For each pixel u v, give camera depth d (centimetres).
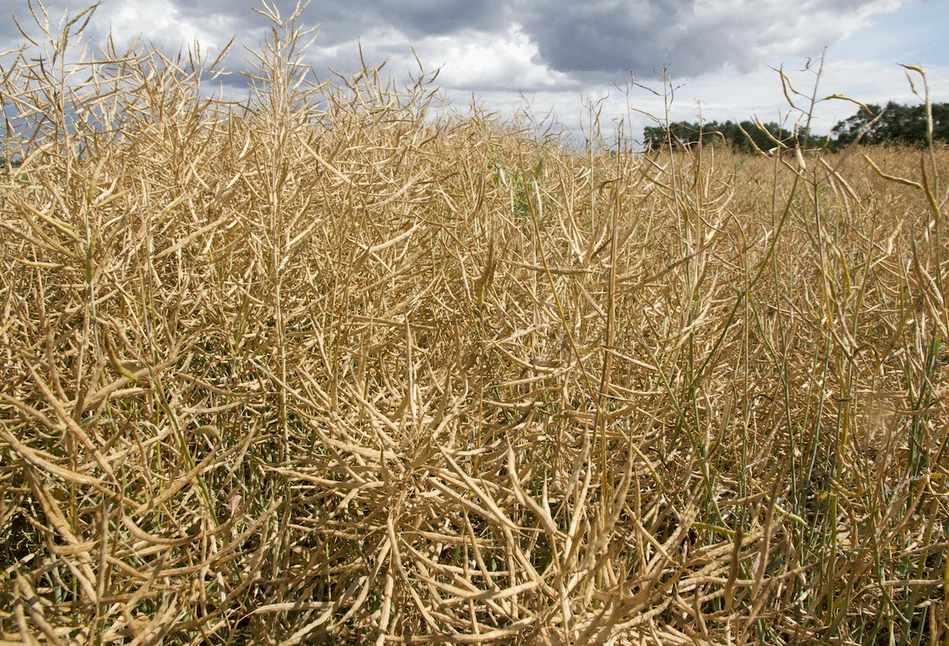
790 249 236
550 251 210
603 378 138
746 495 166
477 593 113
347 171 202
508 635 114
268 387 173
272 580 136
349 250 192
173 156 183
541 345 192
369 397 168
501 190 267
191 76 204
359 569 142
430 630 126
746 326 159
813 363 166
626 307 195
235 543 119
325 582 147
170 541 112
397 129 230
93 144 175
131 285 156
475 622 115
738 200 365
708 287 214
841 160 135
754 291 204
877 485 135
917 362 151
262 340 180
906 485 148
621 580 114
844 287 153
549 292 200
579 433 173
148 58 195
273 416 175
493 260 163
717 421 180
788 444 180
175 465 141
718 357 192
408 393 138
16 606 94
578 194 262
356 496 150
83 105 172
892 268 167
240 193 202
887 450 142
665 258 225
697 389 184
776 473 166
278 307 160
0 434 90
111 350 103
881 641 147
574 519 116
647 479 173
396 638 117
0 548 152
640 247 225
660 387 180
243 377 179
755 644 135
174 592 125
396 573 129
